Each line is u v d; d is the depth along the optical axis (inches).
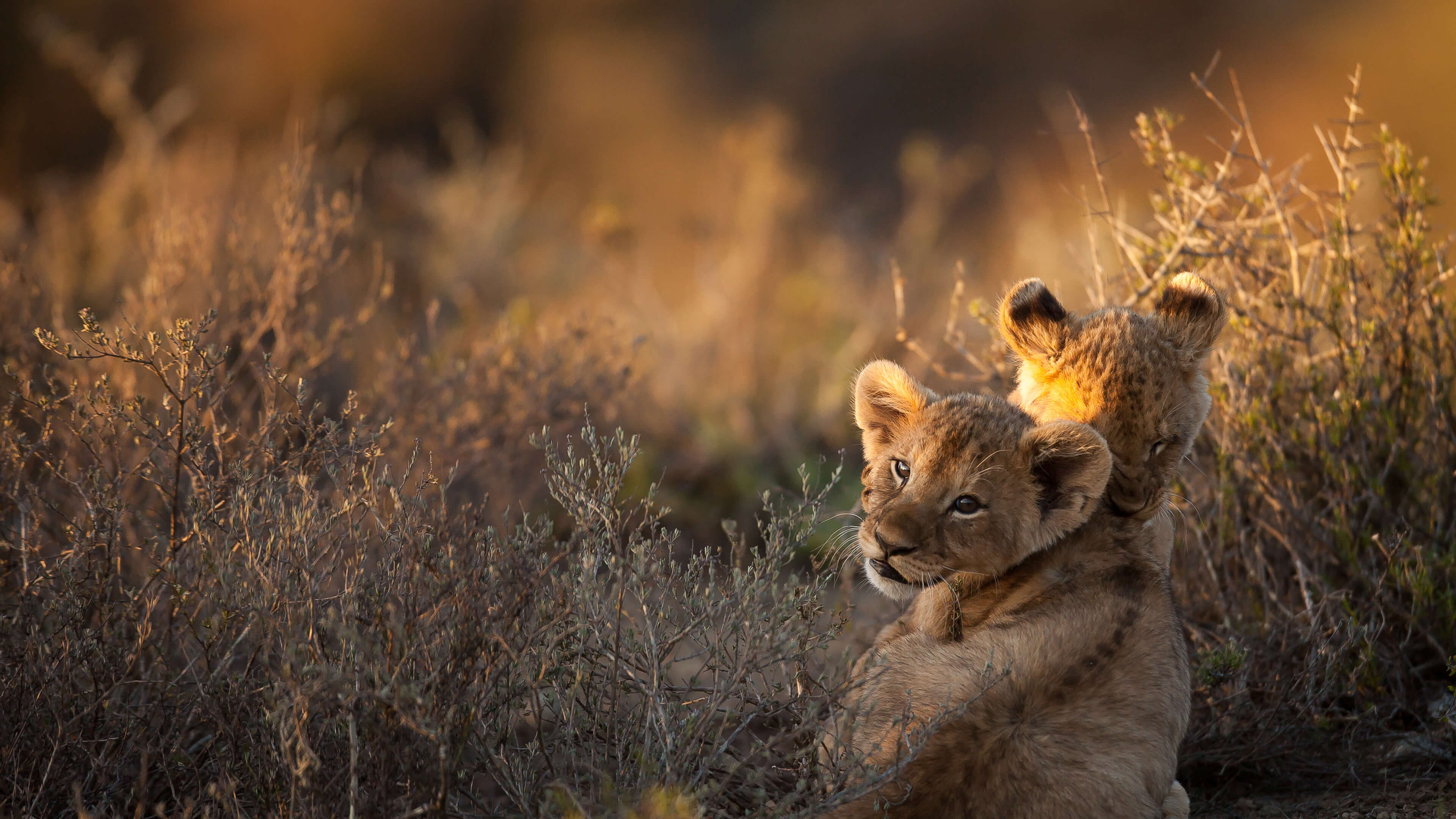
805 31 1991.9
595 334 566.3
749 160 858.8
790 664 352.8
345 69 1733.5
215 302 462.6
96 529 305.1
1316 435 406.3
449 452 472.1
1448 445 404.2
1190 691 299.0
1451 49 1670.8
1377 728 357.4
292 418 359.9
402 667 261.0
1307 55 1771.7
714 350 730.2
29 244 641.0
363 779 257.4
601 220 767.1
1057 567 321.4
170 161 768.9
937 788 255.3
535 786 273.6
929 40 1931.6
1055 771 257.1
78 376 414.9
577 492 298.4
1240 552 400.5
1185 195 439.5
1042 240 818.8
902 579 327.6
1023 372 376.5
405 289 803.4
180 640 308.0
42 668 278.5
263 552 291.4
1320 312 422.0
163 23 1632.6
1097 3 1919.3
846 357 691.4
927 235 861.2
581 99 1844.2
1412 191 419.8
